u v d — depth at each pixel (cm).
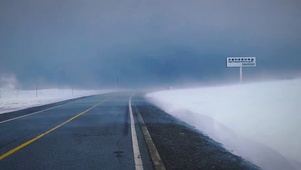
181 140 706
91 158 518
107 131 840
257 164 580
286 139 724
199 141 710
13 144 655
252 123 953
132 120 1115
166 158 518
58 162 493
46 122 1073
